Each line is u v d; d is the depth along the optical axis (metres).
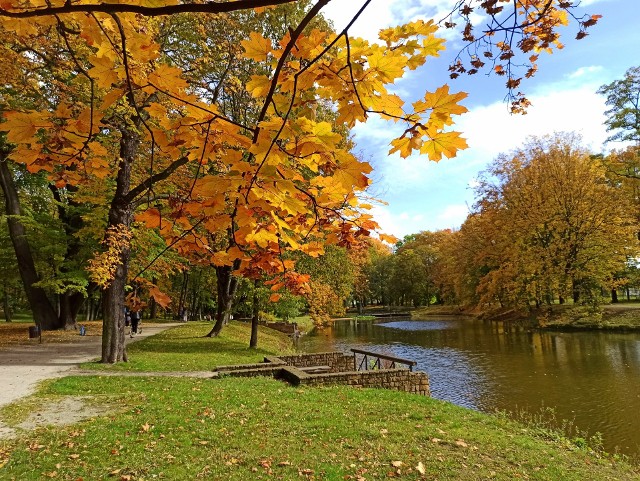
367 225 1.99
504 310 38.94
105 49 1.65
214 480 4.52
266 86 1.58
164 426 6.08
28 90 6.86
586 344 20.53
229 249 1.98
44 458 4.93
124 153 9.79
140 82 1.57
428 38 1.53
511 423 7.87
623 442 8.71
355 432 6.20
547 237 25.22
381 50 1.49
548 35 2.66
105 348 11.46
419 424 6.88
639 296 39.53
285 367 11.08
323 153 1.47
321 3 1.28
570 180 23.34
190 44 10.65
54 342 16.25
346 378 10.01
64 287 17.56
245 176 1.46
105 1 1.56
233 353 15.48
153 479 4.49
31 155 1.74
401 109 1.52
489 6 2.57
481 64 2.90
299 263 15.15
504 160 29.06
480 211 30.53
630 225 23.12
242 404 7.38
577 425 9.88
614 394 12.07
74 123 1.64
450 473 5.00
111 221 10.28
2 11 1.39
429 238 72.31
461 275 39.41
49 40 4.91
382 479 4.75
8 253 20.59
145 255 12.65
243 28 10.55
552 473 5.35
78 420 6.39
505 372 15.92
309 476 4.68
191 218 1.79
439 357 20.19
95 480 4.43
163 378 9.63
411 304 75.31
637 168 27.55
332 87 1.56
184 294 34.38
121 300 11.75
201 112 1.48
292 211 1.60
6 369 10.55
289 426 6.32
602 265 23.12
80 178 1.93
